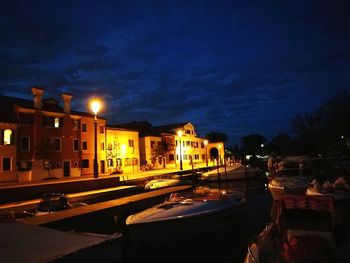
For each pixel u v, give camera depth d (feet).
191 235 34.47
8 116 129.90
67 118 148.97
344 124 112.37
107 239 14.47
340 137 127.13
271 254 21.86
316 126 156.46
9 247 13.37
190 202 38.60
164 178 93.30
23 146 130.31
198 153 268.82
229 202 40.81
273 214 26.76
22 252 12.80
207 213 35.83
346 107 112.88
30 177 128.36
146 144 201.36
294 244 20.63
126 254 31.63
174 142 229.04
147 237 32.55
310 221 23.17
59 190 59.93
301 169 68.90
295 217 23.63
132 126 224.33
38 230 15.87
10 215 40.78
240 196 45.47
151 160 200.13
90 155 158.30
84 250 13.34
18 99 142.82
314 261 19.47
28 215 42.29
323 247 20.11
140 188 78.23
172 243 33.50
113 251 14.69
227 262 31.24
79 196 57.88
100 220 36.32
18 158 127.13
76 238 14.66
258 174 106.52
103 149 165.89
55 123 144.87
